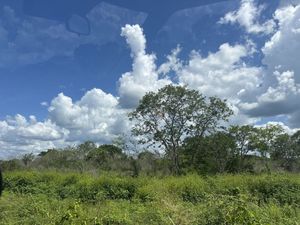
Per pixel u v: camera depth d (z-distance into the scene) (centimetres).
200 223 898
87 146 3784
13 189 2033
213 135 4162
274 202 1591
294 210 1188
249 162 4222
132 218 1127
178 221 971
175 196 1681
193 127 4138
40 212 1143
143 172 3612
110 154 3872
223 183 1895
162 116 4066
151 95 4019
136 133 4088
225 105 4116
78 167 3566
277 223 997
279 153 4462
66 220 942
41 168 3331
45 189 2033
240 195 954
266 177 1880
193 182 1897
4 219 1106
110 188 1944
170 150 4081
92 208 1261
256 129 4200
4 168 3100
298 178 1930
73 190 1967
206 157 4197
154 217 1075
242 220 825
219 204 880
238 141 4203
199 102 4075
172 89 4003
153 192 1769
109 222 1077
